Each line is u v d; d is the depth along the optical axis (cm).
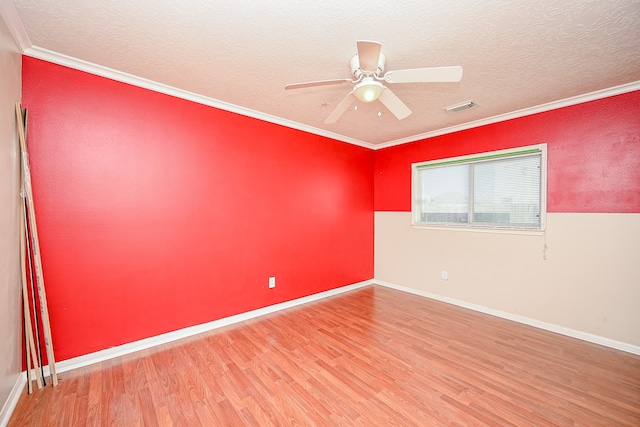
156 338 255
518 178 322
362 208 458
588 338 269
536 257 303
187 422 164
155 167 254
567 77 235
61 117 211
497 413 172
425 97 274
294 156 362
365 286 461
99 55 205
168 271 262
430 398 185
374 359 233
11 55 176
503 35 179
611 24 167
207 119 285
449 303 377
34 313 198
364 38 183
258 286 328
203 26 171
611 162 259
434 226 395
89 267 224
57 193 210
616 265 257
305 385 198
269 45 191
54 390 190
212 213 290
